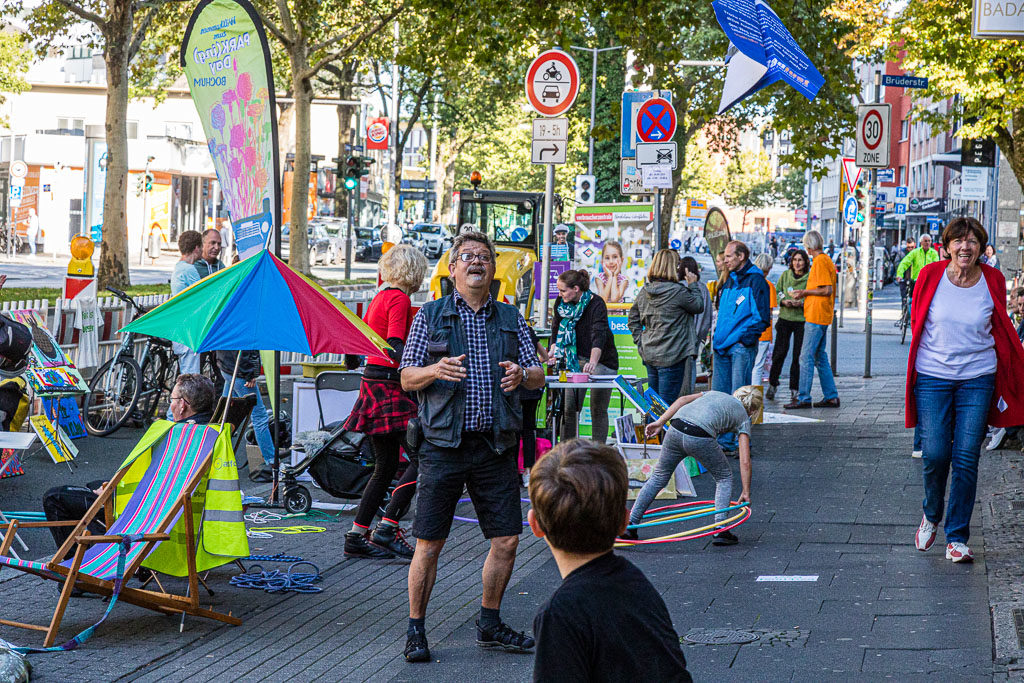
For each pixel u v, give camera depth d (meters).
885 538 8.83
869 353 20.25
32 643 6.44
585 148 48.88
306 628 6.82
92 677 5.89
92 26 29.78
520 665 6.12
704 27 37.16
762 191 110.69
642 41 21.47
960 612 6.75
